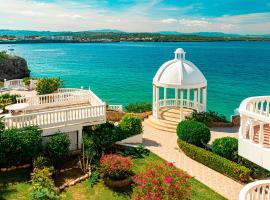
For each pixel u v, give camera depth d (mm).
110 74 90625
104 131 23453
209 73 95438
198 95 31938
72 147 23406
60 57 155875
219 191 18266
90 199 17469
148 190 13938
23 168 20547
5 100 29719
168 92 68312
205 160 21766
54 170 19984
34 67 110562
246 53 192500
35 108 28641
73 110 22781
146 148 24828
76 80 79375
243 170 18984
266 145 14102
